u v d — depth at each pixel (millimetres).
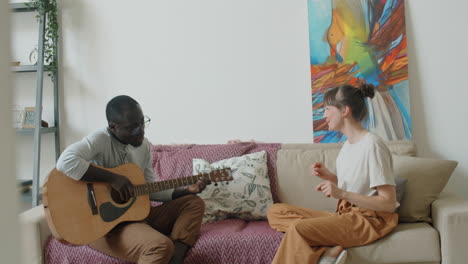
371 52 2758
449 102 2736
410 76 2768
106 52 2998
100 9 2986
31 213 2059
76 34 3010
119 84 3002
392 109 2740
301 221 1851
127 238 1811
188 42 2934
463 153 2736
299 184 2410
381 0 2746
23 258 310
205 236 1974
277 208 2125
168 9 2939
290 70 2854
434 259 1858
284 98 2867
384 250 1854
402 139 2732
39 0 2848
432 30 2734
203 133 2951
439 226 1893
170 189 2090
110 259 1917
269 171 2469
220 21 2898
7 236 293
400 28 2729
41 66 2846
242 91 2902
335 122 1955
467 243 1812
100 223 1820
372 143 1849
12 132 295
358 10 2766
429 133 2766
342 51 2779
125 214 1889
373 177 1803
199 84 2938
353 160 1903
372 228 1849
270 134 2891
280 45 2855
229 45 2898
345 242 1840
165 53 2955
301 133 2861
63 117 3051
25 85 3064
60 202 1771
